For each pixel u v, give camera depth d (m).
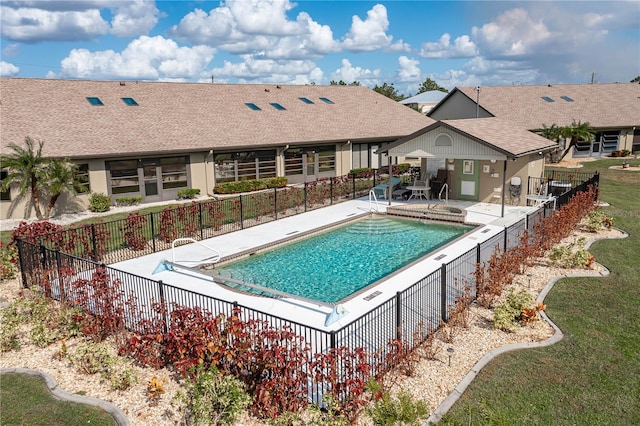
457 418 6.42
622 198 22.58
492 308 10.16
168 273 13.06
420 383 7.32
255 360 7.30
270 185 28.36
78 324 9.39
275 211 19.81
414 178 26.89
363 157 34.09
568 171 31.28
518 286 11.36
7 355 8.74
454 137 19.09
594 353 8.05
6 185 19.33
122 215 21.25
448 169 22.89
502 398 6.85
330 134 31.25
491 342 8.61
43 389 7.55
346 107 36.56
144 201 24.23
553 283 11.41
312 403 6.51
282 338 6.95
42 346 9.05
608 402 6.71
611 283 11.30
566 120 38.41
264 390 6.62
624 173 29.86
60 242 13.41
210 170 26.44
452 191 22.92
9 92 24.52
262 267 13.94
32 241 12.89
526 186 20.78
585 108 40.09
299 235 16.92
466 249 14.55
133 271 13.34
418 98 61.66
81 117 24.42
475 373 7.52
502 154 18.03
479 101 41.16
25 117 22.95
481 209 20.45
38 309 9.70
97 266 10.46
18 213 20.48
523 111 39.78
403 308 9.66
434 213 18.84
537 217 16.22
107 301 9.27
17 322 9.42
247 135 28.03
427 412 6.57
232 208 19.44
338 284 12.38
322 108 35.09
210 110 29.70
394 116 37.28
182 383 7.55
